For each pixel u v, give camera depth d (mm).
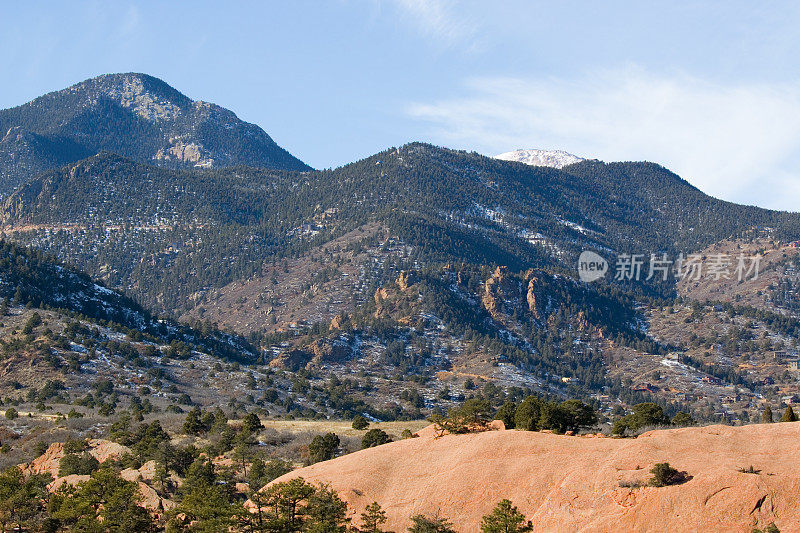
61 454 101312
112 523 71062
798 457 62375
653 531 56531
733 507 56125
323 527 61250
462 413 87062
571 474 63625
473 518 63469
